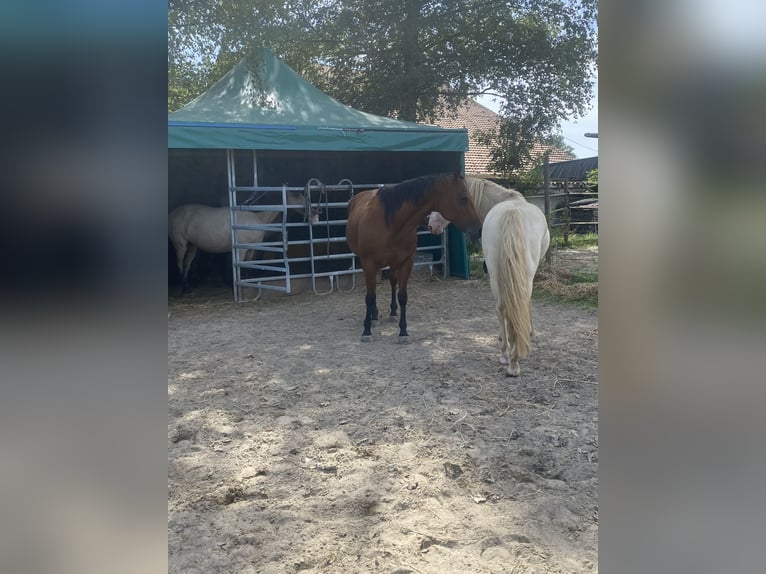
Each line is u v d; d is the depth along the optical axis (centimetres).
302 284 790
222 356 473
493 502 239
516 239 360
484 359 447
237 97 830
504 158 1307
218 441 305
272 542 213
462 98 1312
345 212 902
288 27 1008
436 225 543
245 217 739
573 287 732
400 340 499
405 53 1195
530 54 1184
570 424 318
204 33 874
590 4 1191
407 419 328
